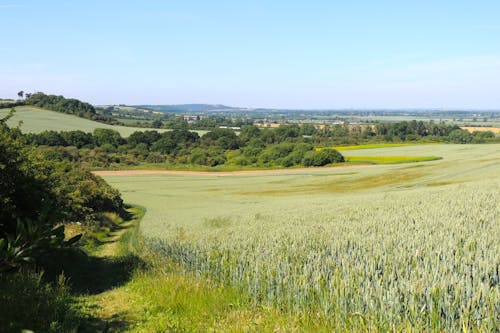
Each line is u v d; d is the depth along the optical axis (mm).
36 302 7117
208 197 57594
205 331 7137
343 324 6797
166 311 8438
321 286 7863
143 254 16297
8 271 3971
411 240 10547
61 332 6473
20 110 147375
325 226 15797
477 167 60344
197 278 10734
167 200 56031
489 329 5594
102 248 21047
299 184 64125
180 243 15508
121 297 10000
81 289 11016
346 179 63281
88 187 32812
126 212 45062
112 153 101438
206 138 123875
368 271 8062
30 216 10164
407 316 6230
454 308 6086
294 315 7605
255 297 8656
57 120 138875
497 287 6352
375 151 102500
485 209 16234
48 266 12062
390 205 22094
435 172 59188
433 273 7188
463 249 9148
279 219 21875
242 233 16578
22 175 10578
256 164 94125
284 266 9242
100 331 7168
